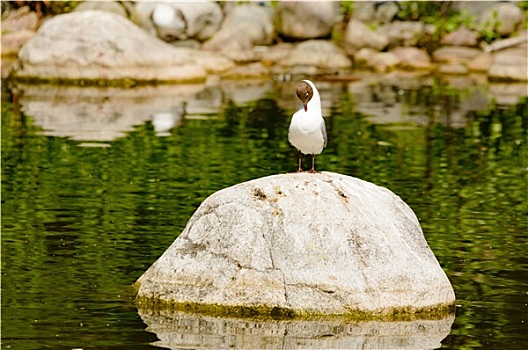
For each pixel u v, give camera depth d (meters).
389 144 20.61
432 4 34.59
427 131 22.16
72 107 24.89
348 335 10.04
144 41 29.83
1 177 17.23
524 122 23.52
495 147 20.53
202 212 10.97
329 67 31.97
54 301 11.04
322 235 10.55
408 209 11.39
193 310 10.52
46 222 14.39
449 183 17.22
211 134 21.41
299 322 10.22
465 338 10.05
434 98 27.12
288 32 33.59
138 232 13.88
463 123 23.27
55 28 29.70
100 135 21.14
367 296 10.36
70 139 20.66
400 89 28.77
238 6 34.12
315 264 10.43
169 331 10.11
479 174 17.97
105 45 29.28
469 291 11.55
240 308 10.36
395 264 10.62
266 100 26.47
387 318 10.35
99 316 10.54
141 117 23.45
